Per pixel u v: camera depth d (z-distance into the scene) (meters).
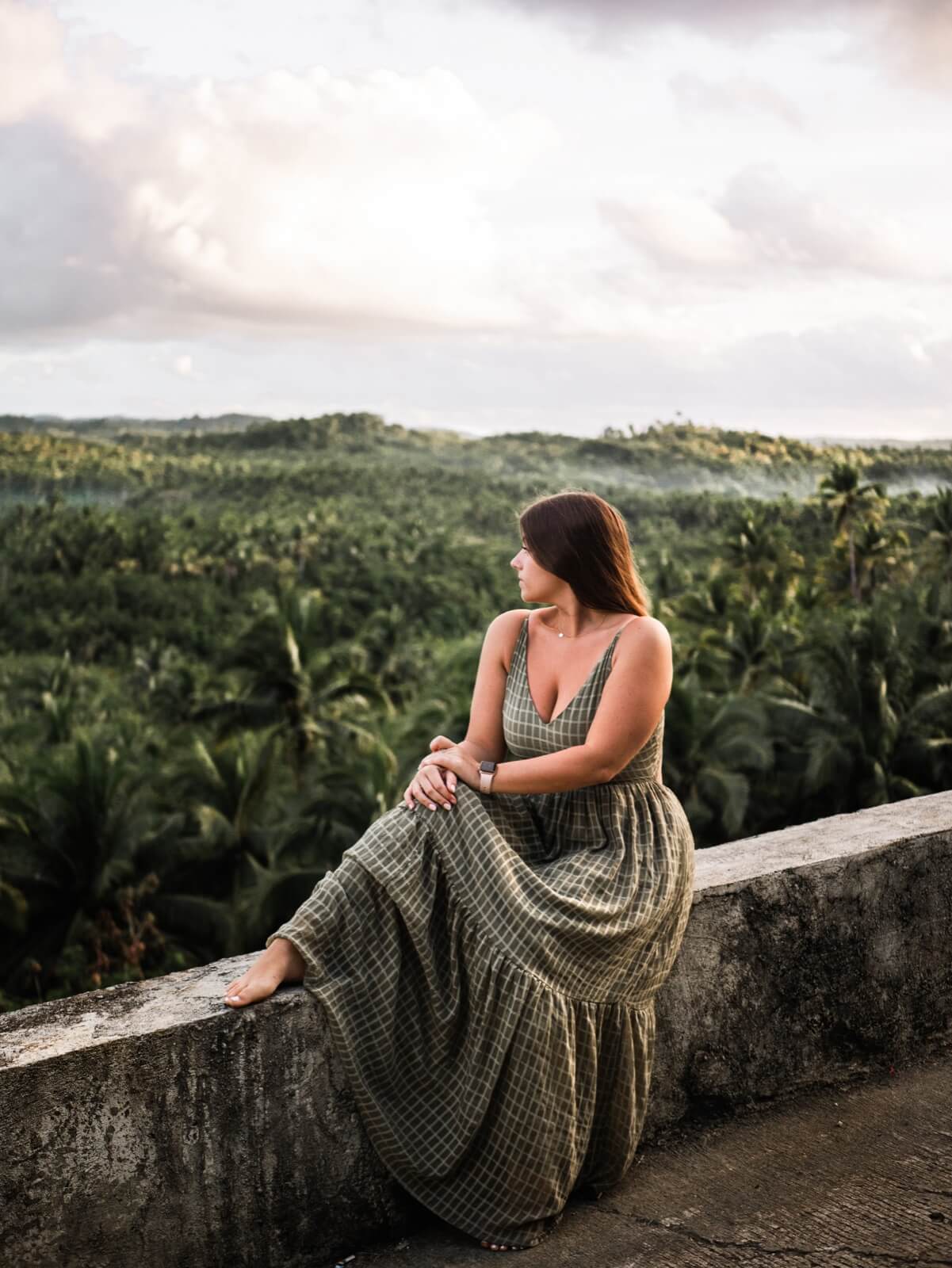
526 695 2.19
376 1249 2.02
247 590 93.56
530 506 2.20
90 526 104.81
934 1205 2.00
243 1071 1.89
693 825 23.64
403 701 48.53
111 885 22.12
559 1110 1.94
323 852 22.39
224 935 21.77
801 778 25.77
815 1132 2.31
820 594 60.97
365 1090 1.94
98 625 80.19
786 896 2.45
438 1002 1.99
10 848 21.72
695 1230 1.97
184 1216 1.86
